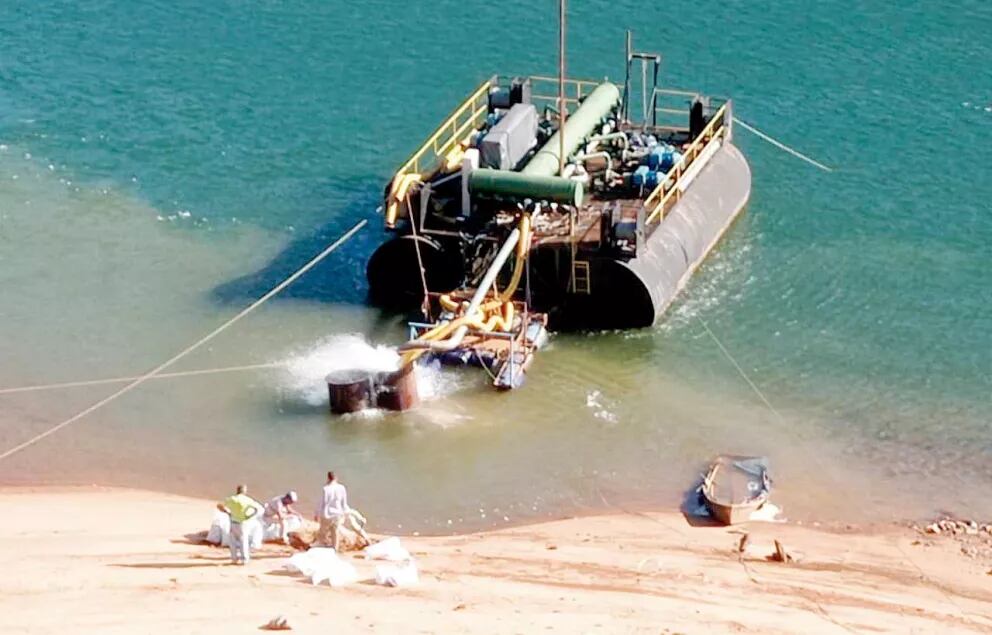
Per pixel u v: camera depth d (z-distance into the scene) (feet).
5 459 143.23
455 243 165.89
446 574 119.14
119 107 224.12
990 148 206.69
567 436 146.61
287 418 149.69
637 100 222.48
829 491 138.00
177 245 186.60
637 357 160.76
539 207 170.30
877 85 225.35
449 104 222.89
